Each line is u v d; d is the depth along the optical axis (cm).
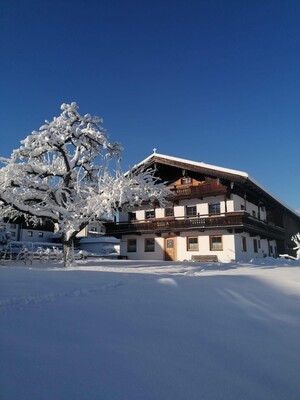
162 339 384
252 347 371
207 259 2516
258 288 729
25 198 1878
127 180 1839
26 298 538
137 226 2861
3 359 306
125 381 275
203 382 280
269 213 3534
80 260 2441
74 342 361
